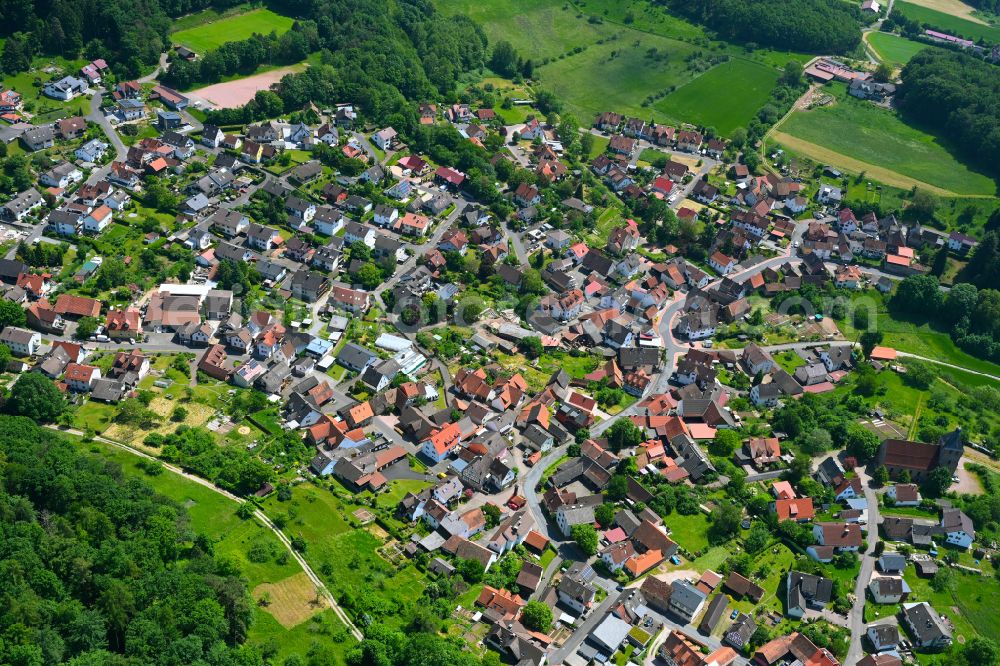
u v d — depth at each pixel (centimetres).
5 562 18838
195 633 19188
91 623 18462
